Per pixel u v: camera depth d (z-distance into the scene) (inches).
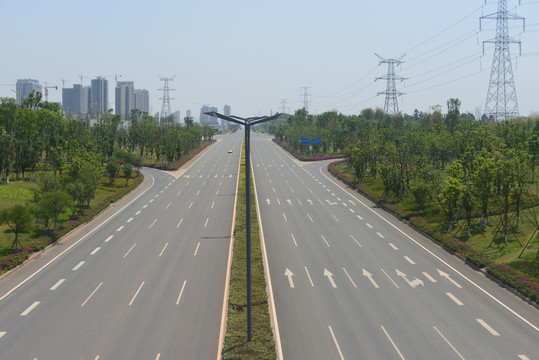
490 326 1010.1
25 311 1090.1
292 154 5723.4
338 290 1229.1
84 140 3929.6
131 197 2714.1
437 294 1202.0
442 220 1966.0
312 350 902.4
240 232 1772.9
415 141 3395.7
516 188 1731.1
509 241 1620.3
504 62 3932.1
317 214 2215.8
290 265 1439.5
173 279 1307.8
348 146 4119.1
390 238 1775.3
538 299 1117.7
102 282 1286.9
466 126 3720.5
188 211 2285.9
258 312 1051.3
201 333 972.6
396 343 930.7
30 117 3843.5
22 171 2962.6
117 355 878.4
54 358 868.0
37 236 1729.8
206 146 7160.4
